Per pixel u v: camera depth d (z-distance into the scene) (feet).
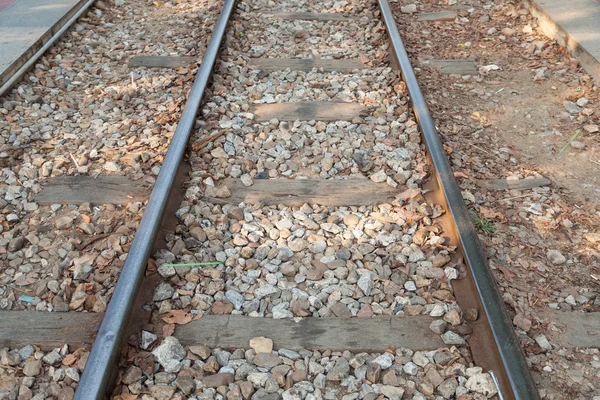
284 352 9.30
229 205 12.48
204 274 10.67
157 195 11.47
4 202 12.47
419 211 12.21
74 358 9.12
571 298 10.55
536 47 20.33
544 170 14.16
